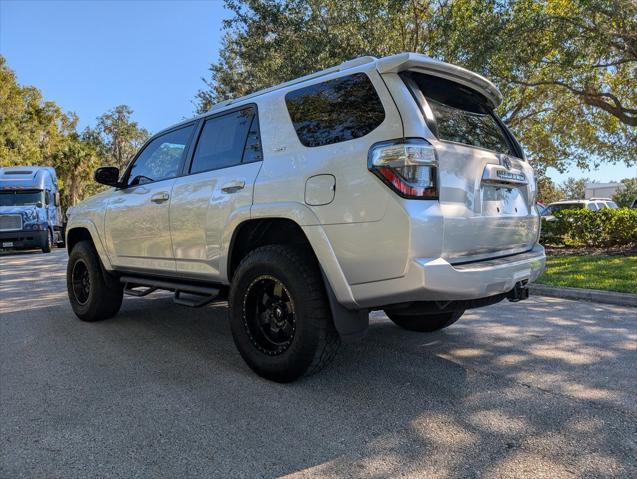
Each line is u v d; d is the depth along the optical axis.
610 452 2.60
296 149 3.53
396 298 2.99
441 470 2.46
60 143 49.75
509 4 12.02
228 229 3.83
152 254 4.77
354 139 3.19
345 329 3.28
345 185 3.13
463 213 3.16
